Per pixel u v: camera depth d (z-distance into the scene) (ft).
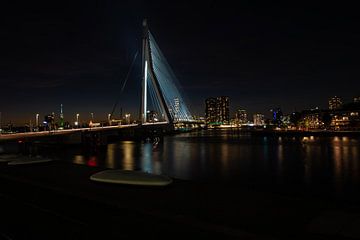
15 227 23.34
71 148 256.73
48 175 40.63
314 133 485.15
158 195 28.89
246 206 25.16
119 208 25.50
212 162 157.48
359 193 78.48
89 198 28.22
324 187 88.07
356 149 239.91
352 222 20.81
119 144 320.09
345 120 546.26
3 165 51.57
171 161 162.91
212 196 28.40
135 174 35.42
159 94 392.06
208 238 19.20
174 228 21.04
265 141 363.76
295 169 131.34
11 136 215.10
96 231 21.61
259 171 124.16
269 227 20.34
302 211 23.71
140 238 19.95
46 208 27.09
